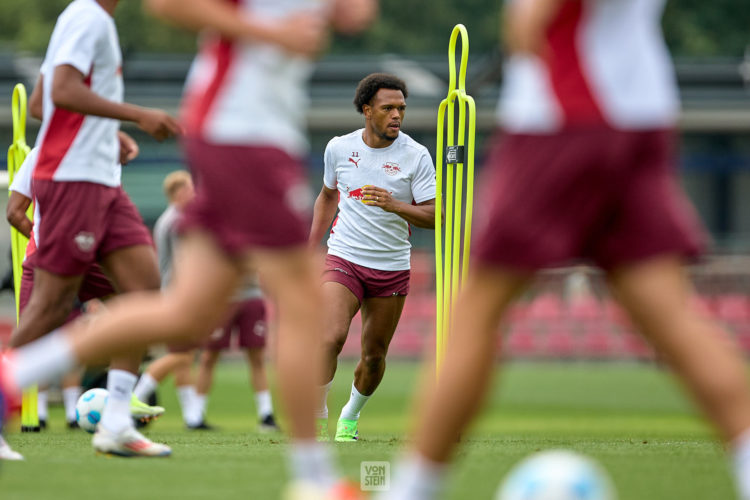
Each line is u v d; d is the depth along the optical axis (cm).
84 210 1680
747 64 9869
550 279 7944
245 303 3494
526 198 1045
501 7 14512
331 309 2442
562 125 1039
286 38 1148
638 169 1070
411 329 7875
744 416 1044
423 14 14388
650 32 1083
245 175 1172
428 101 8875
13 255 2617
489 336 1067
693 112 9456
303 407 1191
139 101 8650
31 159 2372
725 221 9800
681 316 1070
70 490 1369
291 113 1207
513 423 4262
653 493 1365
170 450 1731
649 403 5253
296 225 1192
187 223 1216
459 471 1554
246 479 1464
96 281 2159
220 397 5278
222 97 1178
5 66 8875
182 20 1146
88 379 3262
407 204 2386
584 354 7862
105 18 1645
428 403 1074
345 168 2495
